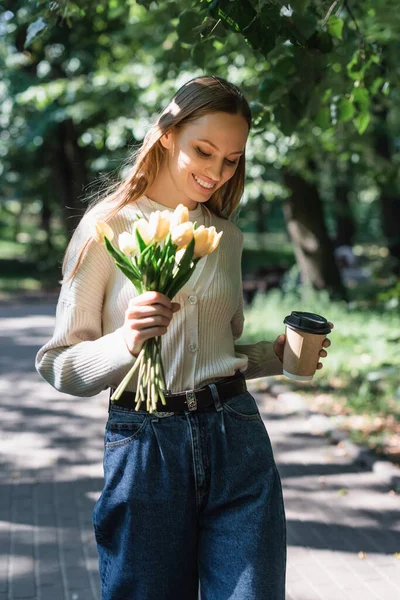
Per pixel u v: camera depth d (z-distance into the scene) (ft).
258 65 29.27
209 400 6.95
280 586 6.81
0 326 49.16
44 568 13.76
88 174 72.33
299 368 7.64
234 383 7.17
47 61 58.13
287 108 12.26
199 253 6.32
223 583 6.74
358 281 71.67
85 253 6.83
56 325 6.95
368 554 14.40
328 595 12.75
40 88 46.73
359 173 50.24
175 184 7.11
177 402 6.86
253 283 54.95
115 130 43.98
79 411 26.22
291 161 39.04
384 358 30.68
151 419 6.82
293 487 18.22
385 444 20.77
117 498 6.79
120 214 7.03
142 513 6.72
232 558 6.75
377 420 23.18
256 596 6.59
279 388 28.02
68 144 71.36
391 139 51.88
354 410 24.49
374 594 12.78
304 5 9.87
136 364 6.32
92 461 20.44
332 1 12.08
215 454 6.85
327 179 57.47
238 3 8.98
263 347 8.14
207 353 7.09
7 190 94.68
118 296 6.88
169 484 6.72
